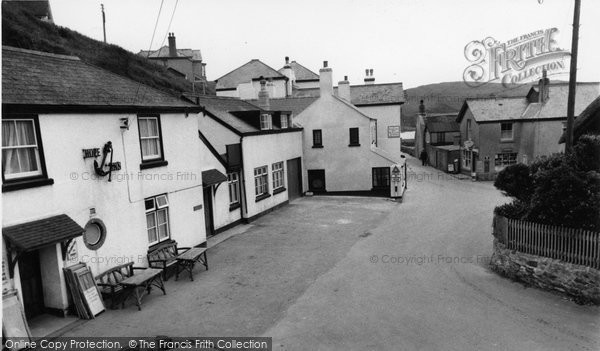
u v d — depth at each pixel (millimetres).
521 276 12023
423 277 12531
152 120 13172
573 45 12258
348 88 31938
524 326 9297
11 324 8398
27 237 8742
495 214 13227
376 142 31984
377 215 21438
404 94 34906
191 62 48562
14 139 9180
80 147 10445
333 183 27484
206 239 15984
